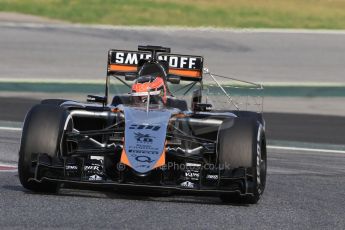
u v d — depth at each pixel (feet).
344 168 134.82
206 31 273.33
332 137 173.06
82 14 283.38
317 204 97.66
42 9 287.89
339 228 83.41
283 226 82.58
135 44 263.29
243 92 224.12
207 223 81.41
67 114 95.04
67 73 235.81
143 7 293.02
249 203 94.12
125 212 84.28
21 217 79.66
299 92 228.02
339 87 232.32
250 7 298.56
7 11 285.43
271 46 265.54
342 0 321.32
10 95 212.43
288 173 124.98
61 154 92.63
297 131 178.70
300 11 299.99
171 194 98.02
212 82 229.45
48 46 257.55
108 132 93.45
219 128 95.20
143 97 101.35
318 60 256.52
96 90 225.76
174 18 281.33
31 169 89.97
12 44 257.14
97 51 256.52
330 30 282.36
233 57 255.09
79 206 86.07
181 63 117.29
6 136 153.07
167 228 78.02
